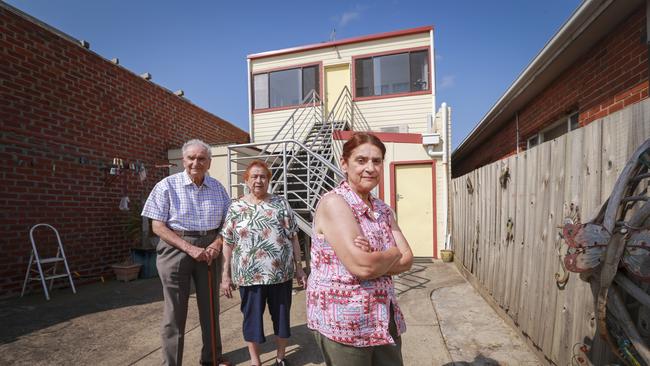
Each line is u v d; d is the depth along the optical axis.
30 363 2.80
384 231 1.58
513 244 3.24
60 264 5.00
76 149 5.25
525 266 2.94
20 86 4.54
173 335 2.56
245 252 2.61
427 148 7.32
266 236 2.62
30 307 4.12
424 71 9.13
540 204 2.67
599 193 1.93
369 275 1.33
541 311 2.63
